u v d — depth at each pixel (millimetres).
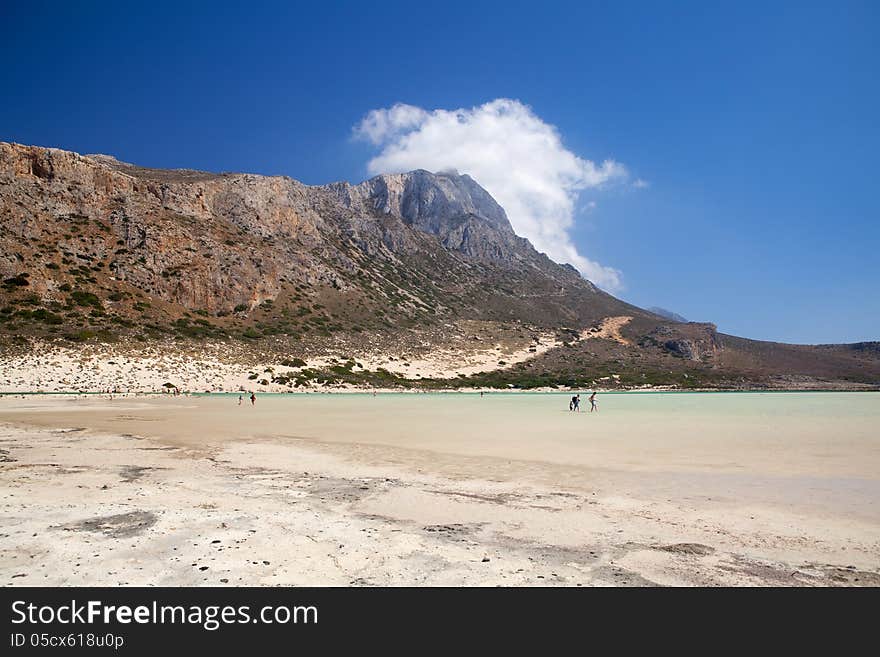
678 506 12609
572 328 164125
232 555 8766
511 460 19297
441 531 10375
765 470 17328
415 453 20906
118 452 20375
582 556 9055
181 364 75250
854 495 13781
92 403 50062
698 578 8172
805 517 11656
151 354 75125
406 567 8438
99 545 9109
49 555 8602
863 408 53844
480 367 117625
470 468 17641
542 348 140125
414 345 119312
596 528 10727
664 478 16016
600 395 91438
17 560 8391
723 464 18453
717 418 39594
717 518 11555
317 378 85188
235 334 93125
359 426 31469
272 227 136750
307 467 17656
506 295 184500
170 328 85750
